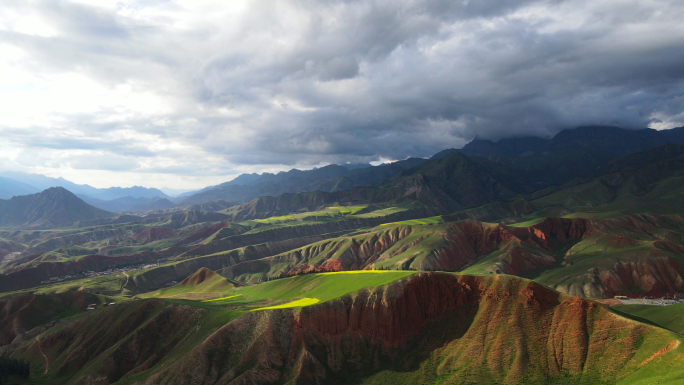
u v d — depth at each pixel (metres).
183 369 103.62
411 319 112.44
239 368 102.25
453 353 102.38
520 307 104.06
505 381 92.31
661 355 82.25
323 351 108.06
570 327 97.56
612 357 89.12
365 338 111.12
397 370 102.50
